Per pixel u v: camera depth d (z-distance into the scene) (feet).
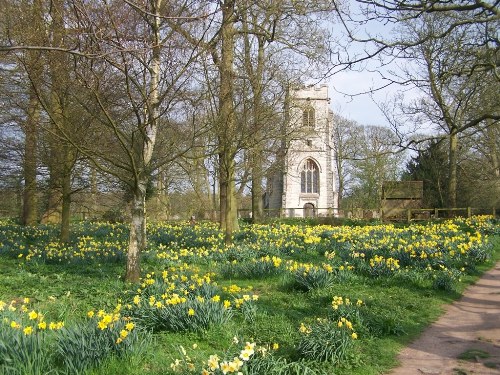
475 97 44.19
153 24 27.68
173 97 30.07
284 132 52.39
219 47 38.27
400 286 33.47
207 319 21.01
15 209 108.78
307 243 49.93
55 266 40.11
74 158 45.85
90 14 23.81
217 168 54.39
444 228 60.64
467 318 26.18
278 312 25.23
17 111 45.11
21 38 24.85
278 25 48.93
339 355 18.58
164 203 118.01
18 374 14.26
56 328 17.61
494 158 106.01
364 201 179.01
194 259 42.37
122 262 42.14
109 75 30.53
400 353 20.48
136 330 18.53
